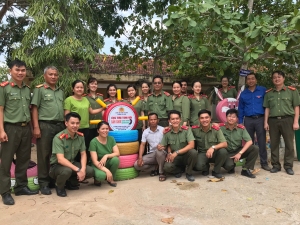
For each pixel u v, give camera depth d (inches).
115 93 204.8
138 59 325.7
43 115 144.4
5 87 132.5
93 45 255.1
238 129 174.1
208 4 159.6
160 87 196.2
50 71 146.3
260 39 178.9
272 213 116.4
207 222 109.1
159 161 164.7
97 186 157.9
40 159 146.8
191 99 204.7
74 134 146.4
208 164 172.2
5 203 131.3
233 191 141.9
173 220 111.0
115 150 161.6
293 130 175.2
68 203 131.3
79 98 162.7
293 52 197.2
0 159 135.9
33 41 229.9
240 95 196.1
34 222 112.3
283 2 265.0
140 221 110.9
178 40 279.0
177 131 167.2
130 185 156.6
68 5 229.5
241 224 107.3
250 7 217.5
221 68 229.5
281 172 177.2
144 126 208.4
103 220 112.3
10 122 133.3
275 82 176.6
